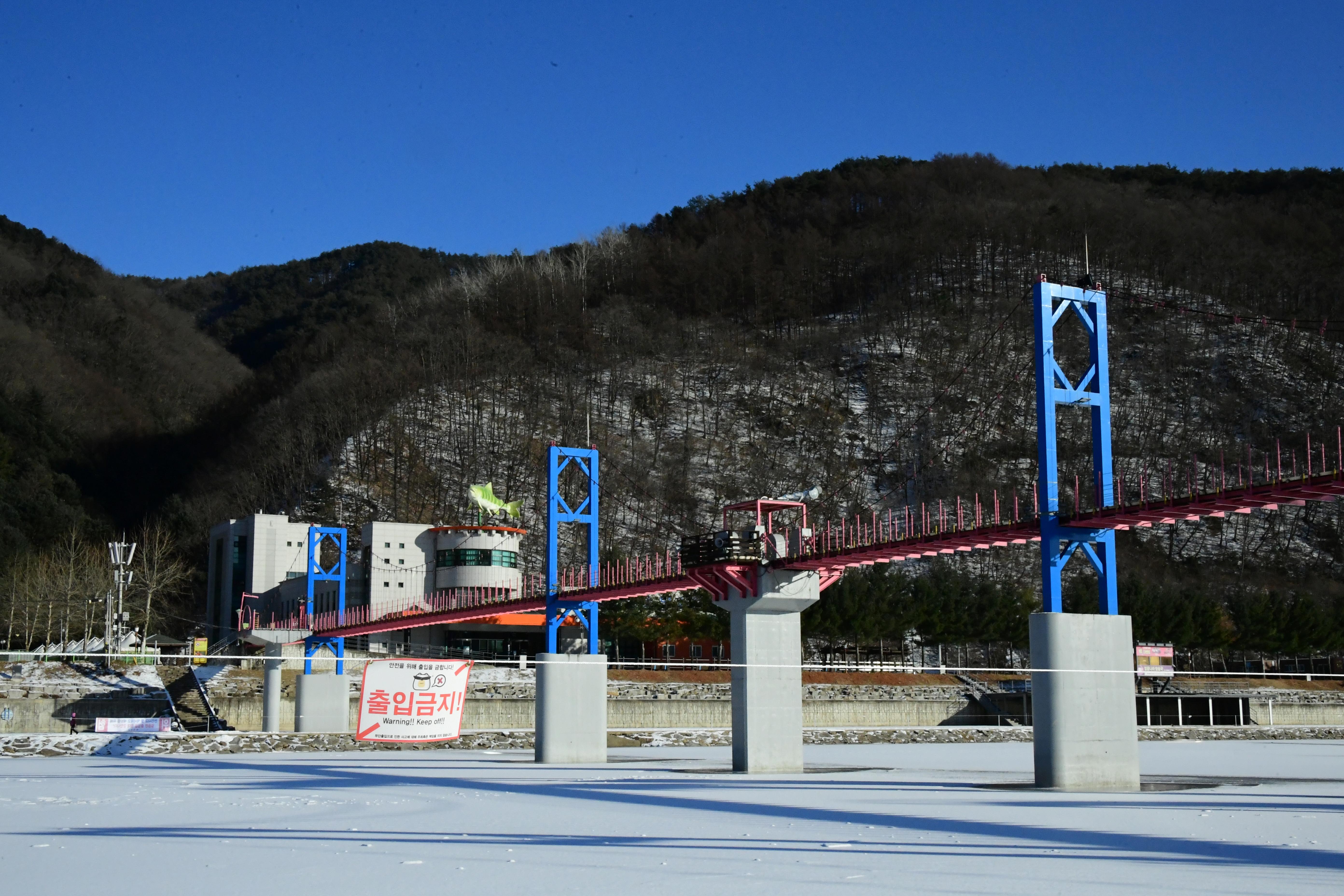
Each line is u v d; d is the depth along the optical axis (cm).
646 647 14600
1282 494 4325
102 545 18775
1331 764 7956
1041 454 5219
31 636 13275
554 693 7794
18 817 4031
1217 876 2555
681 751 9806
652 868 2714
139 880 2575
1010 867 2712
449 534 14488
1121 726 5078
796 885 2445
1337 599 19812
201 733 9888
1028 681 13988
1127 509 4784
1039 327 5312
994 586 15850
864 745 11262
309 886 2473
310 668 11069
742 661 6544
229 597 16525
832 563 6088
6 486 18825
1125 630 5116
